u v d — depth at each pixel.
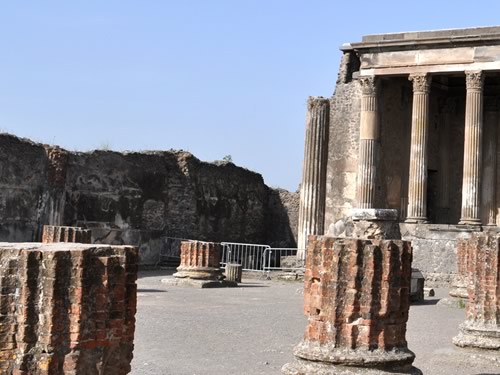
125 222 35.84
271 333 16.19
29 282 6.30
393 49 38.00
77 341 6.34
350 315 9.87
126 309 6.75
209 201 41.12
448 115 41.88
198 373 11.66
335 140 40.84
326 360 9.77
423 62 37.31
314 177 40.66
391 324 9.95
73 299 6.37
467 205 36.03
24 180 29.86
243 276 35.16
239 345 14.46
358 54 39.06
